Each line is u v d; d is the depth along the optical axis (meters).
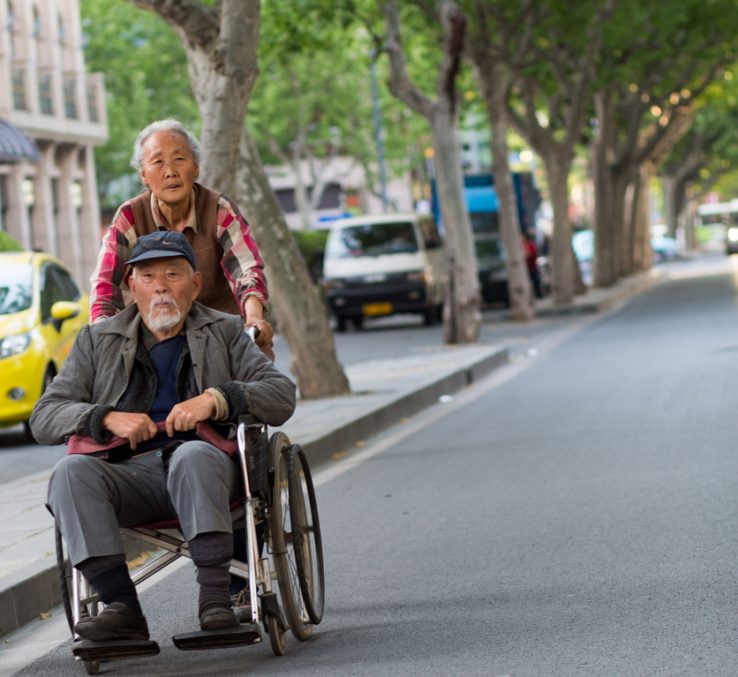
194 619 8.87
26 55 55.56
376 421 18.62
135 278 7.67
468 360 25.98
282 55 37.28
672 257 103.44
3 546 10.77
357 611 8.73
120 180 86.62
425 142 90.06
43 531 11.35
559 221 45.59
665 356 25.52
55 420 7.49
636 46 49.66
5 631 9.09
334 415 18.34
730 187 167.12
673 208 106.25
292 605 7.87
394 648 7.72
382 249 42.28
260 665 7.59
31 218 56.94
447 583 9.29
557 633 7.74
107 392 7.64
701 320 35.00
